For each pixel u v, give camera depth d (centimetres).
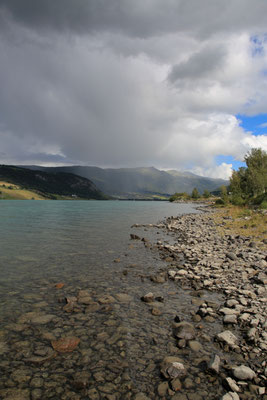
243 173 9788
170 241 2456
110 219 4950
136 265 1529
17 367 595
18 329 769
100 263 1563
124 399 498
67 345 684
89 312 888
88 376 565
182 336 720
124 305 955
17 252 1847
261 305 931
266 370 571
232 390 513
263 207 5766
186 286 1176
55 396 505
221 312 889
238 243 2203
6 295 1036
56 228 3338
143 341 714
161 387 533
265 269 1393
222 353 655
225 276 1311
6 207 10381
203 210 8375
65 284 1178
